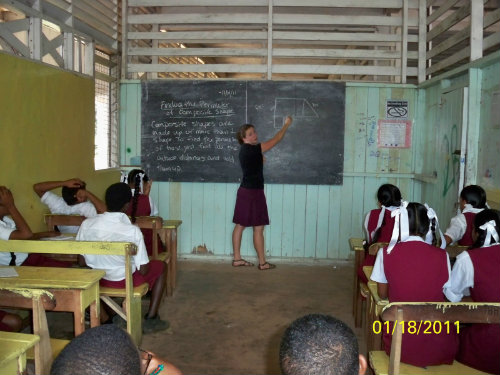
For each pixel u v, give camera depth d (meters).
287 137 5.12
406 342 2.00
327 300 4.02
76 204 3.68
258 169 4.80
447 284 2.08
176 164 5.26
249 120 5.14
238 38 5.12
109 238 2.76
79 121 4.22
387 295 2.27
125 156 5.34
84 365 0.78
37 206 3.55
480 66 3.52
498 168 3.27
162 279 3.39
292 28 5.44
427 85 4.74
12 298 1.94
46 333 1.73
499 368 1.93
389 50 5.09
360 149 5.16
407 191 5.18
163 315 3.61
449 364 2.04
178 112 5.20
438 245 2.69
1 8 3.38
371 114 5.12
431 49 4.85
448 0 4.28
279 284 4.46
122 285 2.85
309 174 5.16
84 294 2.22
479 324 2.01
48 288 2.16
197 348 3.03
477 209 2.98
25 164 3.37
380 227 3.06
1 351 1.53
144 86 5.20
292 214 5.25
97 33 4.67
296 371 0.85
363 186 5.20
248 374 2.68
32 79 3.42
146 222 3.67
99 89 4.88
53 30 3.93
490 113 3.42
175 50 5.18
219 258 5.34
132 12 5.30
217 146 5.19
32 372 1.92
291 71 5.11
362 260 3.48
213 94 5.14
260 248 4.97
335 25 5.39
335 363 0.84
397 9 5.28
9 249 2.41
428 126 4.87
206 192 5.31
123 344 0.83
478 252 2.05
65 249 2.45
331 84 5.06
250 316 3.61
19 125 3.28
